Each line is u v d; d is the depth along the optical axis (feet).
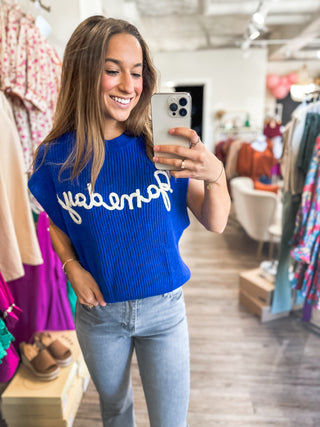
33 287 5.76
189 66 24.48
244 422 5.42
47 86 5.43
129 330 3.26
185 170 2.52
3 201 4.40
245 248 13.66
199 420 5.45
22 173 4.76
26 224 4.88
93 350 3.40
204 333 7.82
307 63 29.63
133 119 2.93
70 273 3.22
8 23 4.88
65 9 6.84
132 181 2.88
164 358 3.33
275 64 30.17
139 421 5.45
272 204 11.44
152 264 3.05
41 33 5.40
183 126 2.51
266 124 22.43
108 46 2.57
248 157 18.49
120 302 3.15
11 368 4.37
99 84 2.62
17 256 4.57
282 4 16.10
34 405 4.91
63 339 6.07
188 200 3.20
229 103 24.66
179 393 3.48
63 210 3.02
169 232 3.05
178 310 3.33
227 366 6.72
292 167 7.39
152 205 2.91
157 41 22.31
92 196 2.85
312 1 15.75
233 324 8.18
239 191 12.53
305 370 6.61
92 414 5.52
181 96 2.46
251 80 24.23
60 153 2.94
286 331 7.92
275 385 6.21
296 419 5.47
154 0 15.12
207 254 12.99
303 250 6.98
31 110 5.33
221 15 17.24
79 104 2.74
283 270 7.95
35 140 5.47
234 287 10.14
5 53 4.82
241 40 22.16
